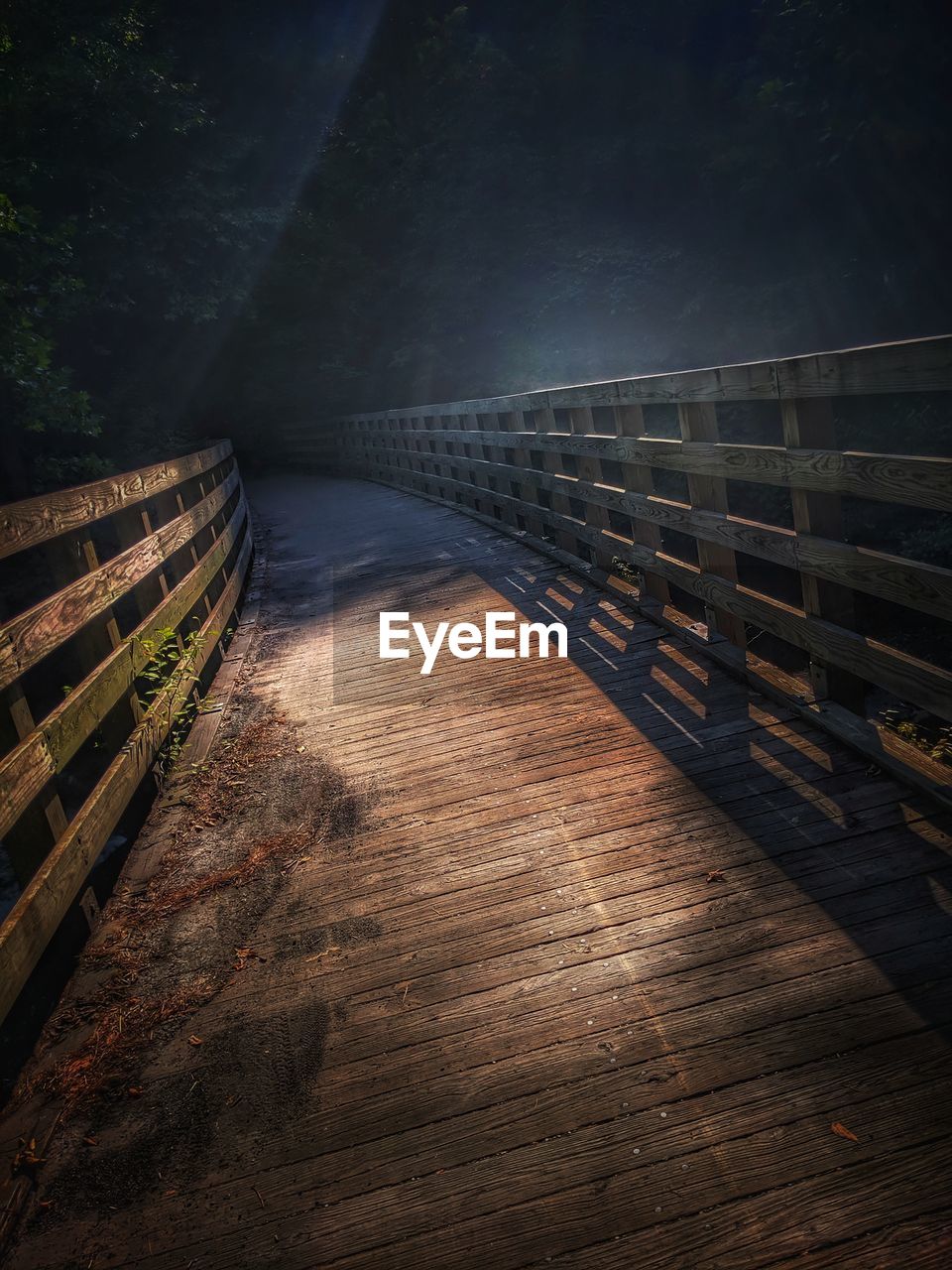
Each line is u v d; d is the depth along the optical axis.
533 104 23.66
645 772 3.64
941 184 16.09
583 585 6.65
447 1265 1.80
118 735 3.87
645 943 2.64
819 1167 1.88
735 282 18.86
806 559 3.57
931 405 12.93
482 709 4.61
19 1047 3.15
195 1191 2.05
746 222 19.36
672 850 3.07
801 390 3.29
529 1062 2.27
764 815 3.18
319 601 7.78
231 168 21.64
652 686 4.52
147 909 3.23
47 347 10.69
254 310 22.67
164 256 18.75
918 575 2.88
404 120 25.98
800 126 18.34
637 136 21.94
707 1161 1.93
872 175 17.06
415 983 2.63
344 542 10.73
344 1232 1.90
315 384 24.78
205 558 6.16
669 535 13.31
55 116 16.25
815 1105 2.02
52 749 2.83
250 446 26.72
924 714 5.29
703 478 4.57
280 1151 2.12
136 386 18.75
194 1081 2.37
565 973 2.57
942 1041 2.12
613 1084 2.16
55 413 11.12
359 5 26.17
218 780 4.26
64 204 17.00
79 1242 1.96
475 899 2.99
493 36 26.09
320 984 2.69
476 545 9.02
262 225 21.67
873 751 3.34
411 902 3.03
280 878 3.31
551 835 3.30
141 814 4.27
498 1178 1.97
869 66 16.81
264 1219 1.95
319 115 26.38
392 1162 2.05
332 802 3.85
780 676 4.19
